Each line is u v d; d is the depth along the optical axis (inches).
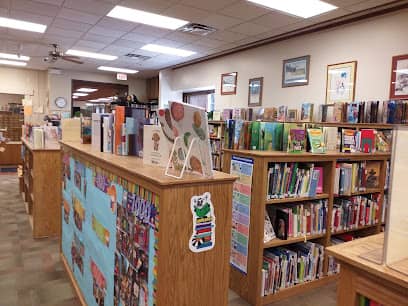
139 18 193.6
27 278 110.9
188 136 54.9
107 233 74.5
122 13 186.2
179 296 54.0
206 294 57.0
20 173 229.0
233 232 106.6
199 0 162.4
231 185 58.2
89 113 184.9
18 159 358.0
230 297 102.5
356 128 155.9
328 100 192.9
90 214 86.7
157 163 65.2
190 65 329.1
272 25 195.6
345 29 184.1
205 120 49.8
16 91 395.2
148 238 55.7
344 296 41.9
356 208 119.6
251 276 98.7
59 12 187.5
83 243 93.3
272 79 231.5
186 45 253.6
